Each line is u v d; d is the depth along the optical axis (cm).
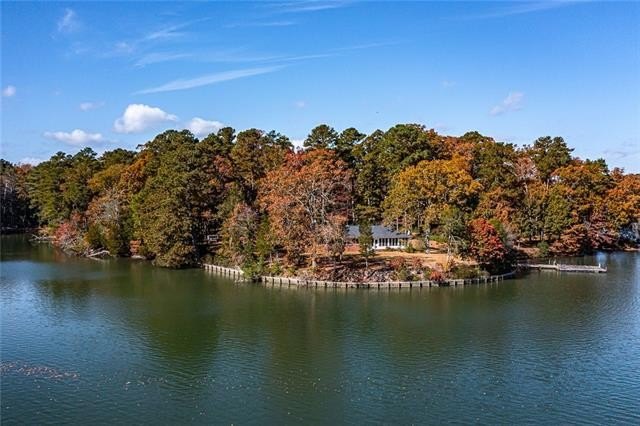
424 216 11469
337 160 12888
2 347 5850
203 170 11850
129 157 17175
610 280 9756
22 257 12469
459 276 9381
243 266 9756
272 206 9788
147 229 11425
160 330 6512
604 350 5828
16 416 4275
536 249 12862
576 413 4381
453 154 13625
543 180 14775
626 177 15888
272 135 15050
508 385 4909
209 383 4931
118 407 4444
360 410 4425
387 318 7094
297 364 5406
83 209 15025
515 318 7100
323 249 10031
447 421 4244
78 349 5809
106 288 8925
